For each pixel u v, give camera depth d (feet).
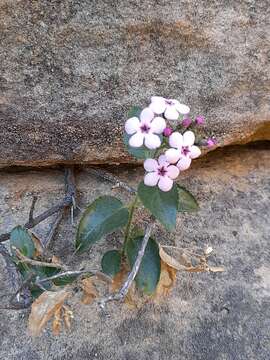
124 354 0.42
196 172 0.59
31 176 0.57
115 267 0.44
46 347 0.42
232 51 0.50
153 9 0.46
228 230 0.53
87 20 0.45
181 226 0.52
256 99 0.53
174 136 0.38
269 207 0.56
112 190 0.56
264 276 0.49
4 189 0.55
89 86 0.49
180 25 0.47
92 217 0.43
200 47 0.49
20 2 0.43
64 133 0.52
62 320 0.43
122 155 0.54
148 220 0.52
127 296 0.44
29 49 0.46
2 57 0.46
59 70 0.48
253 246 0.52
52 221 0.52
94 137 0.52
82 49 0.47
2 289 0.46
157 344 0.43
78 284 0.42
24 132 0.51
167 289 0.44
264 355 0.43
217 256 0.50
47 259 0.43
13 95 0.49
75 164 0.56
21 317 0.44
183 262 0.48
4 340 0.43
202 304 0.46
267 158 0.62
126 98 0.50
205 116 0.53
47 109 0.50
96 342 0.43
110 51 0.47
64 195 0.55
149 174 0.38
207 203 0.55
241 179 0.59
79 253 0.44
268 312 0.46
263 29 0.49
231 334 0.44
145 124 0.38
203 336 0.44
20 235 0.42
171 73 0.50
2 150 0.52
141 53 0.48
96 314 0.44
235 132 0.55
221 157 0.61
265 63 0.51
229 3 0.47
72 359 0.42
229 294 0.47
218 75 0.51
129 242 0.43
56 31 0.45
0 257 0.48
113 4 0.45
